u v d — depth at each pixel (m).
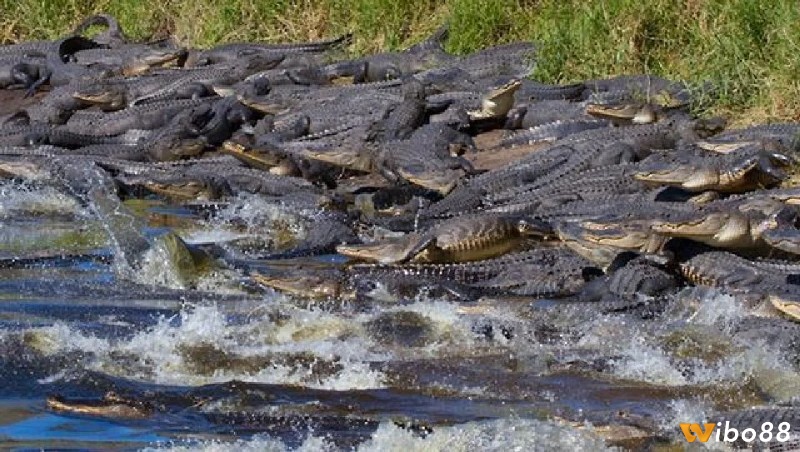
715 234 25.64
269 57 42.97
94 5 51.06
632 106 34.53
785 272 24.78
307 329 24.39
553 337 23.73
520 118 36.81
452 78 39.19
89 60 46.16
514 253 27.34
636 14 38.19
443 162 32.81
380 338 23.91
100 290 26.84
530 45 39.78
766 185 28.48
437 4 44.00
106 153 38.22
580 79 38.38
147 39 48.59
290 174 35.50
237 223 32.25
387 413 20.67
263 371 22.47
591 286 25.50
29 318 25.03
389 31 43.66
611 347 23.25
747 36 35.22
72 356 23.03
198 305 25.73
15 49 46.75
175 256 27.55
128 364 22.78
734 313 23.86
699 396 21.22
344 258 28.72
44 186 35.00
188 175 34.31
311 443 19.41
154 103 41.12
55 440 19.73
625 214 26.27
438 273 26.84
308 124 38.41
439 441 19.20
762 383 21.61
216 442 19.48
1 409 20.91
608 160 32.16
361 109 38.31
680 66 37.22
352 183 35.34
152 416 20.67
